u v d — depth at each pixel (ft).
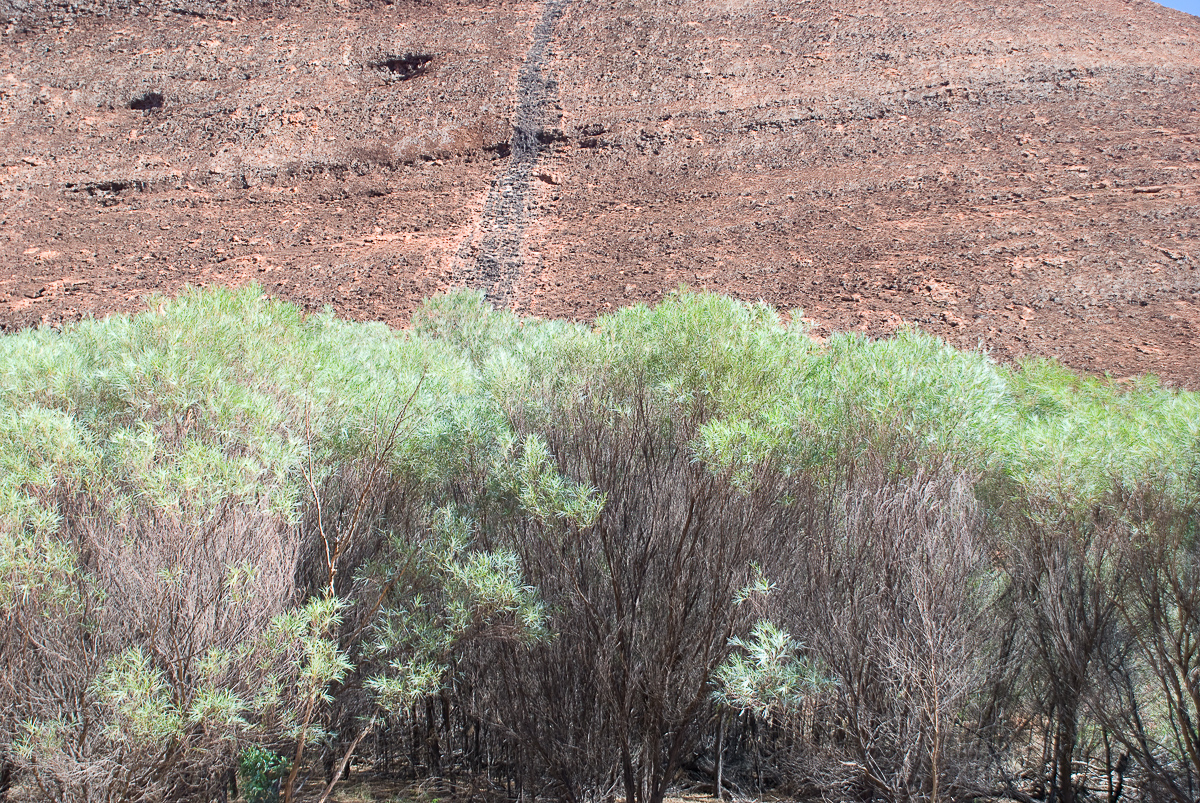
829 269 69.62
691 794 13.69
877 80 103.40
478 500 13.87
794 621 12.51
